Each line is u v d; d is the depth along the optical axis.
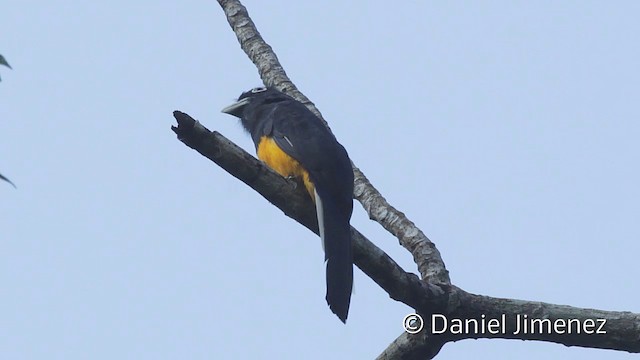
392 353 11.11
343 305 10.27
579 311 10.77
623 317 10.75
